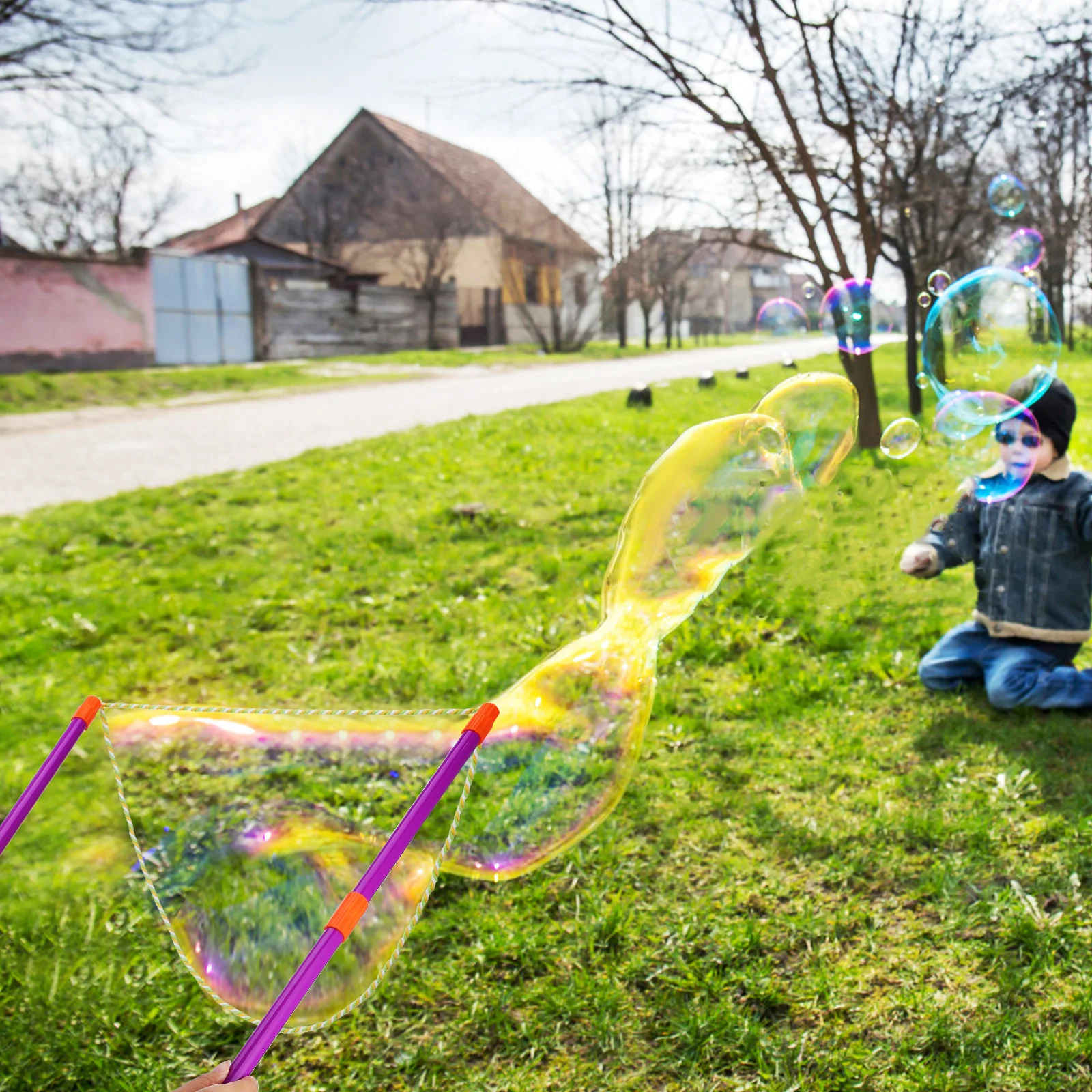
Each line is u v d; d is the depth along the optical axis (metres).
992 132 9.32
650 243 14.98
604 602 2.16
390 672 4.19
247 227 36.97
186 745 2.05
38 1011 2.21
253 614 5.11
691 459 2.12
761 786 3.06
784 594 4.79
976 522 3.54
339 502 7.54
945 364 3.55
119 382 16.23
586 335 31.14
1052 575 3.37
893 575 5.08
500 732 2.08
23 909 2.57
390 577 5.66
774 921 2.42
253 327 22.67
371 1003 2.23
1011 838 2.70
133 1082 2.04
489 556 6.07
